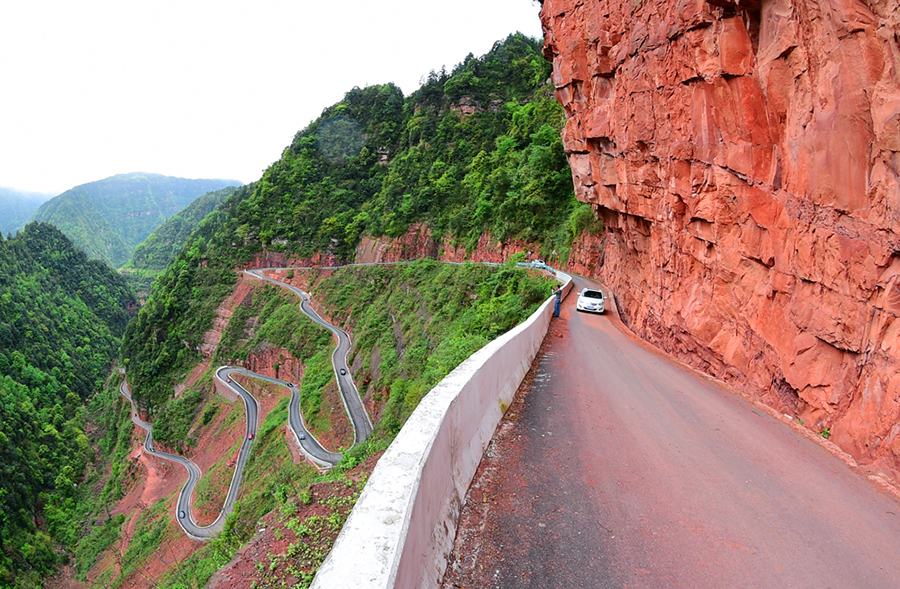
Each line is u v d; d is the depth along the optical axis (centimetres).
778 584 302
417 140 9094
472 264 4247
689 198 1119
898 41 497
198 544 3362
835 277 625
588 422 619
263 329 6994
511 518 368
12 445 5588
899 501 436
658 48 1188
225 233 9731
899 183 512
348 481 625
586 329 1558
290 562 478
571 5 1794
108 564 4038
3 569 3912
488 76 8675
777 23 755
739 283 927
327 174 10200
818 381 655
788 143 755
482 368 523
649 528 364
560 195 4628
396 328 4650
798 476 482
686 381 923
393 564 167
